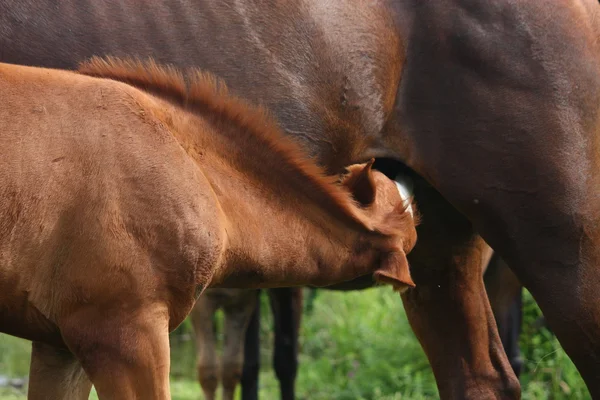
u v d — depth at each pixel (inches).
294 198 190.5
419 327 251.9
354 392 402.6
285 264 189.5
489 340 248.5
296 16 215.9
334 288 245.1
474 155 220.1
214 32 212.7
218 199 180.7
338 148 222.8
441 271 247.0
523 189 217.8
